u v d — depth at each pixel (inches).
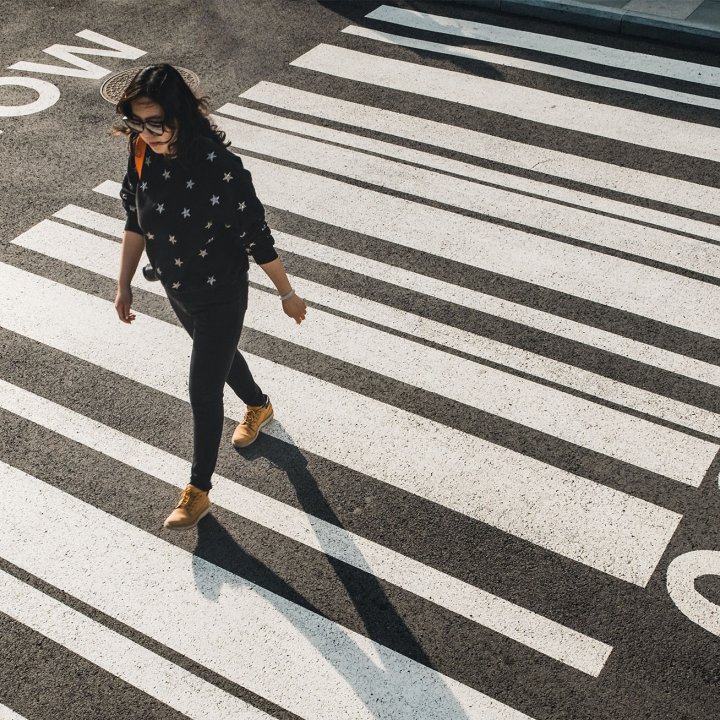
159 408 220.8
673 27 343.9
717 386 217.6
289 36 363.3
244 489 200.7
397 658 169.3
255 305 245.4
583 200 275.0
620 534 187.0
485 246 260.5
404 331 236.1
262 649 172.4
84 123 319.3
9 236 273.4
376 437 209.9
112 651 173.9
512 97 321.4
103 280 257.4
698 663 165.2
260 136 308.3
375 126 310.3
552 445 205.9
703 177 281.6
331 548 188.2
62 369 232.1
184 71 344.2
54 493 203.0
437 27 363.9
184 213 157.4
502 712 160.6
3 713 166.2
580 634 170.9
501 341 231.9
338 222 271.4
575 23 360.8
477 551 185.6
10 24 380.8
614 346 228.8
